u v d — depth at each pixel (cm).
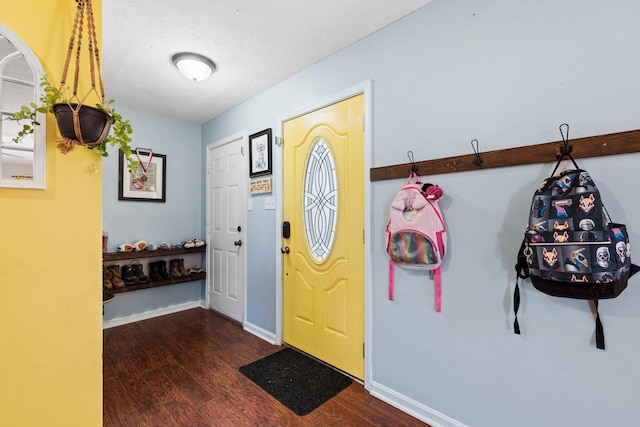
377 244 184
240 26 177
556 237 110
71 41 97
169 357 230
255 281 280
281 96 251
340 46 200
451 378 152
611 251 102
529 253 118
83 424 106
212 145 340
